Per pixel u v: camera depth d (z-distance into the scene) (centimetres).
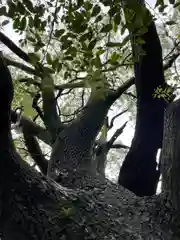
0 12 420
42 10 424
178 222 364
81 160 568
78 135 593
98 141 758
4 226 335
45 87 478
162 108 614
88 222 353
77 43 469
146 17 385
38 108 668
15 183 351
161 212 380
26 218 333
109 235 347
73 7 404
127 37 414
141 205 407
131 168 625
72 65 507
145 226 371
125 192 464
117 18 380
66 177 519
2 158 358
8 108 360
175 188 360
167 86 616
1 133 361
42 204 347
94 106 613
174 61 750
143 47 581
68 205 358
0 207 342
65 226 335
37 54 458
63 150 577
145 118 621
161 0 393
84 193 417
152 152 621
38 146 827
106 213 386
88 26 422
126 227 368
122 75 801
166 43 784
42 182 369
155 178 620
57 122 652
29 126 744
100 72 448
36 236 326
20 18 422
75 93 918
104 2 378
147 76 604
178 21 704
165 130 390
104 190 465
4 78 349
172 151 362
